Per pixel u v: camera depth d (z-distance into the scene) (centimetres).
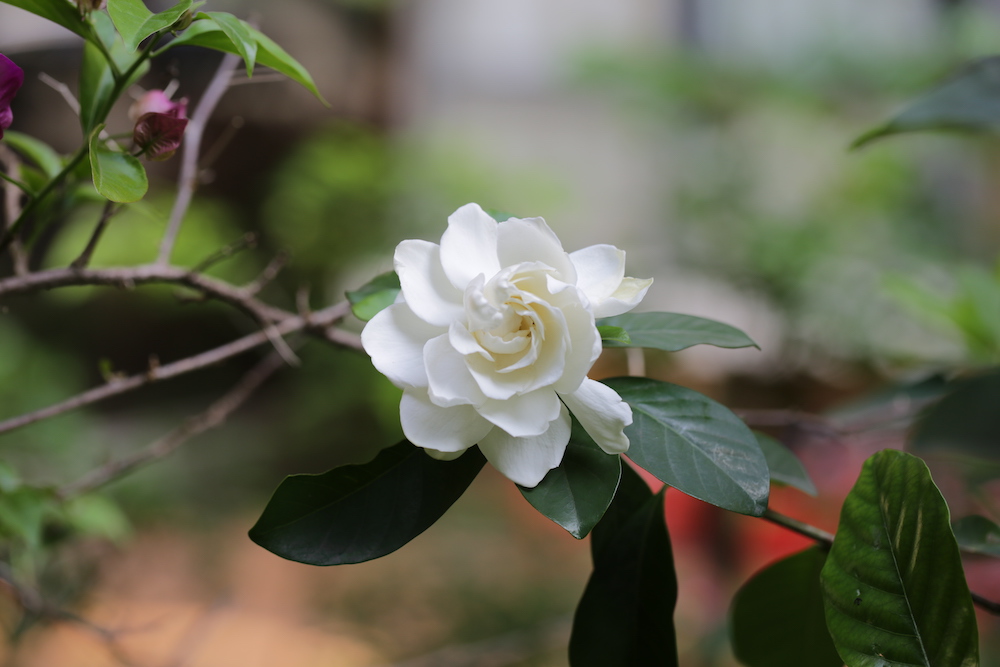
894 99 188
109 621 152
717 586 164
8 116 52
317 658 165
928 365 97
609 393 47
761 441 59
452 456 48
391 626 177
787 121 192
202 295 64
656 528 53
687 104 195
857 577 49
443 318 47
